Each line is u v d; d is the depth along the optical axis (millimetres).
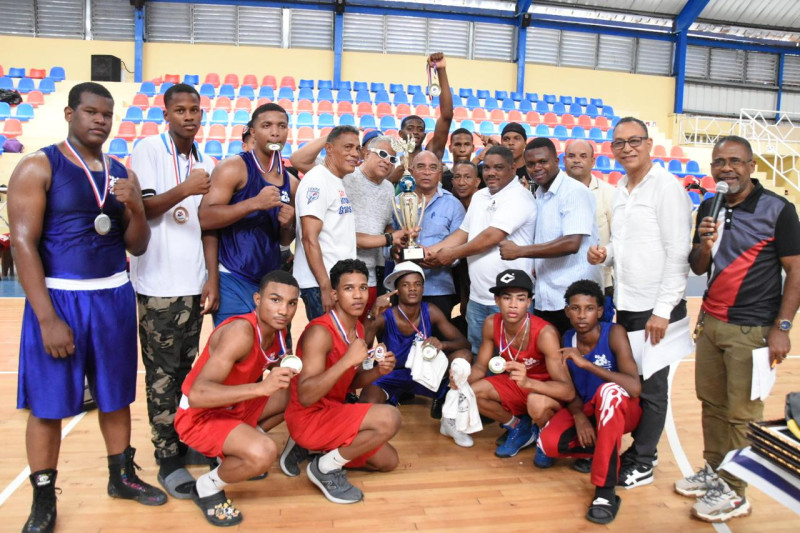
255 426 2740
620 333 2867
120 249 2371
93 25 13617
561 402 2963
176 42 13836
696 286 9914
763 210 2357
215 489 2412
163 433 2674
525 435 3154
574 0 14648
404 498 2641
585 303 2836
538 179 3268
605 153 13219
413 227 3398
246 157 2883
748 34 15766
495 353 3234
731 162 2352
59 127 11820
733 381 2467
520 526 2414
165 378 2680
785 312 2311
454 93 14477
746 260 2400
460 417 3000
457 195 4090
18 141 10633
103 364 2309
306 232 2967
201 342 5555
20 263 2080
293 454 2861
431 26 14586
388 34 14453
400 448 3232
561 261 3254
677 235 2637
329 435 2590
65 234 2191
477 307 3520
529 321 3068
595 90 15391
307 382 2564
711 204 2449
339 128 3057
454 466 3004
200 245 2758
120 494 2541
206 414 2432
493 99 14195
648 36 15258
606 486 2508
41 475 2242
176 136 2709
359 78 14453
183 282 2676
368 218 3482
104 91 2223
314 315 3162
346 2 14102
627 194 2844
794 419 1654
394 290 3449
